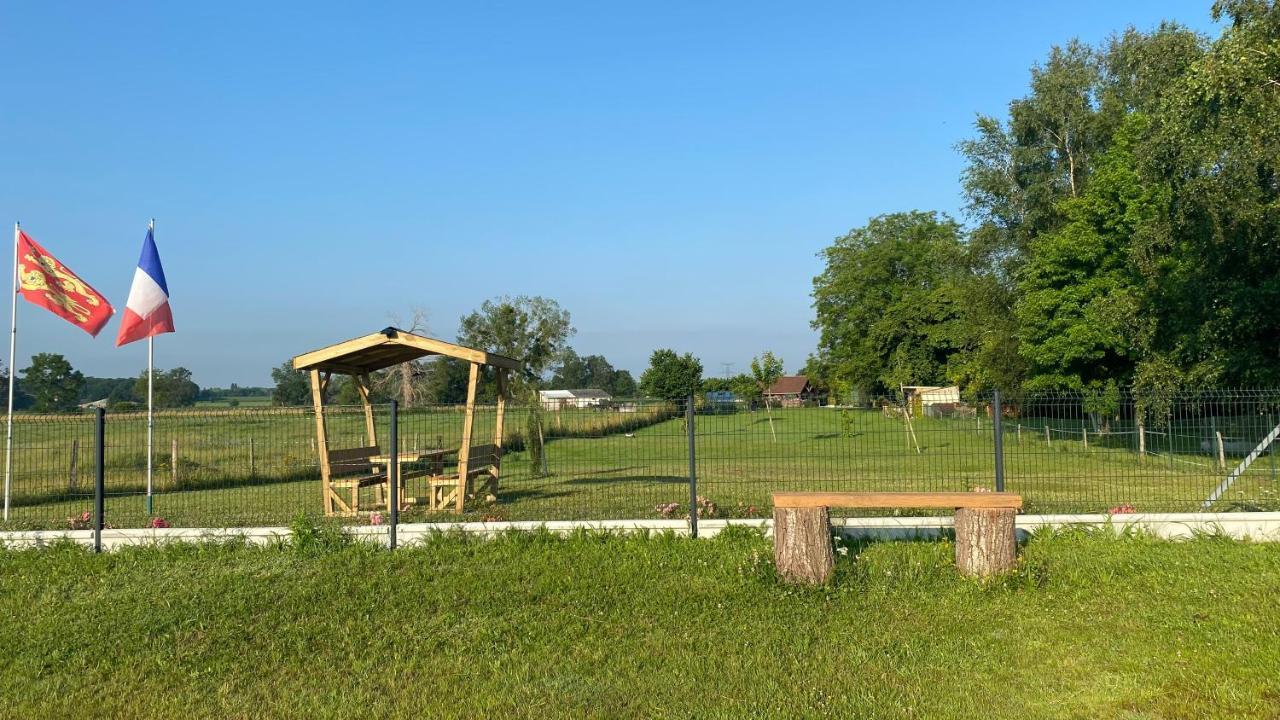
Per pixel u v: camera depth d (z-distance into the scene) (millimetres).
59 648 7105
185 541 9984
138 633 7371
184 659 6840
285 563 9172
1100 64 36812
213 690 6250
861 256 69438
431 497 12836
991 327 39656
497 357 13266
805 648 6766
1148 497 12164
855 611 7645
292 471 16750
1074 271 29953
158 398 48656
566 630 7281
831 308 71188
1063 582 8258
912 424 13258
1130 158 28641
